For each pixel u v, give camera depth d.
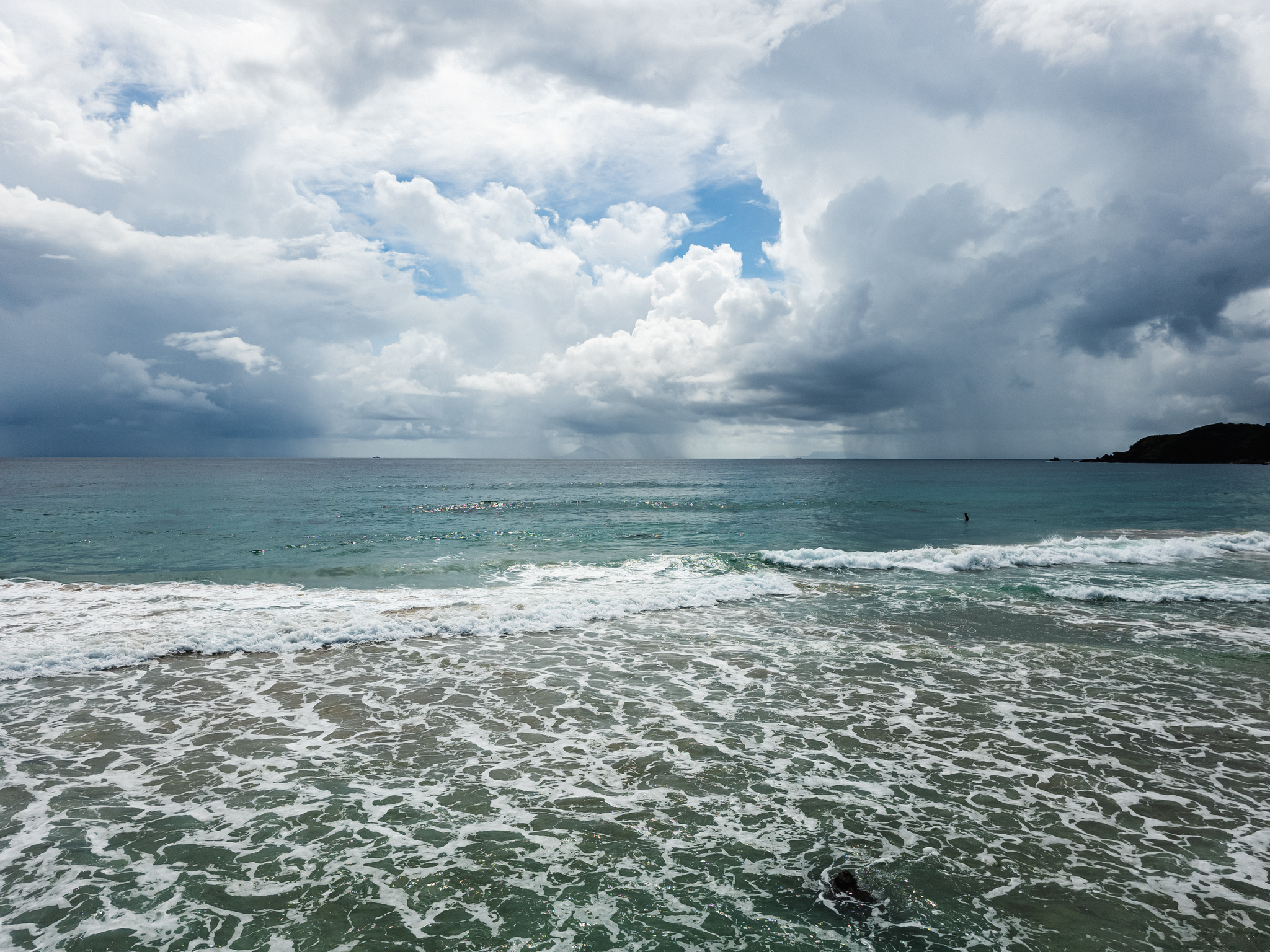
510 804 6.62
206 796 6.75
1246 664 11.16
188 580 18.72
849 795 6.81
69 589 16.75
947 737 8.26
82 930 4.77
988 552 21.66
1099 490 60.34
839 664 11.21
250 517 36.00
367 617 13.58
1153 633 13.13
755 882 5.37
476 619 13.61
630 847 5.86
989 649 12.06
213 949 4.59
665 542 27.05
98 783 6.99
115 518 34.31
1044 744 8.05
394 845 5.89
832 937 4.73
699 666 11.13
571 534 29.66
